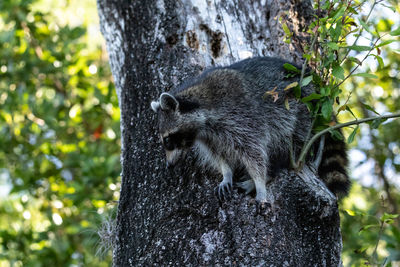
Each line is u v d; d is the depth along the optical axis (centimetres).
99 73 1494
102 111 1504
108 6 943
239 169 822
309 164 793
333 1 750
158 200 735
